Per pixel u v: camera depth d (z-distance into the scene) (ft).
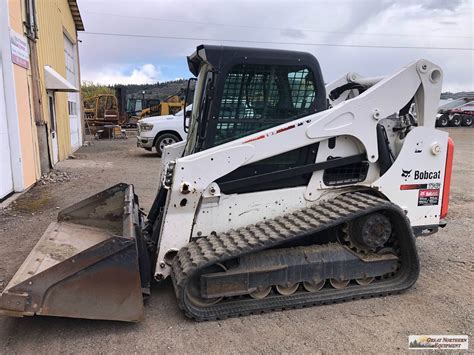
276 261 12.43
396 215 13.14
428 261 16.31
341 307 12.57
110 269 10.75
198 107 13.75
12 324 11.49
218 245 11.87
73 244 14.01
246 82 12.76
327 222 12.16
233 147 12.26
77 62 70.85
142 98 122.21
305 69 13.12
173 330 11.26
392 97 13.50
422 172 14.20
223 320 11.78
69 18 61.72
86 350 10.38
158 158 49.19
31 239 18.60
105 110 98.84
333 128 13.05
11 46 27.04
